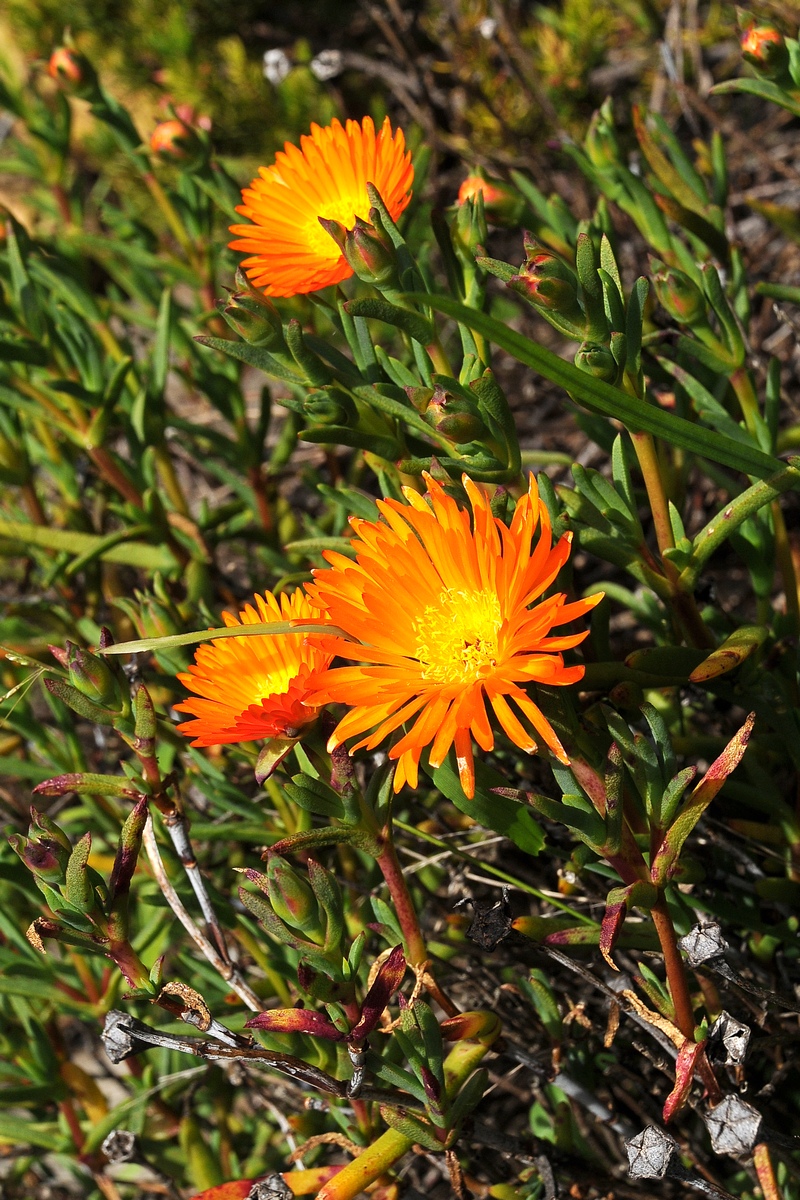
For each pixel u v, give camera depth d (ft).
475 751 2.07
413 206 2.44
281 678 1.87
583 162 2.27
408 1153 2.04
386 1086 1.90
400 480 2.03
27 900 2.38
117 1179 2.23
